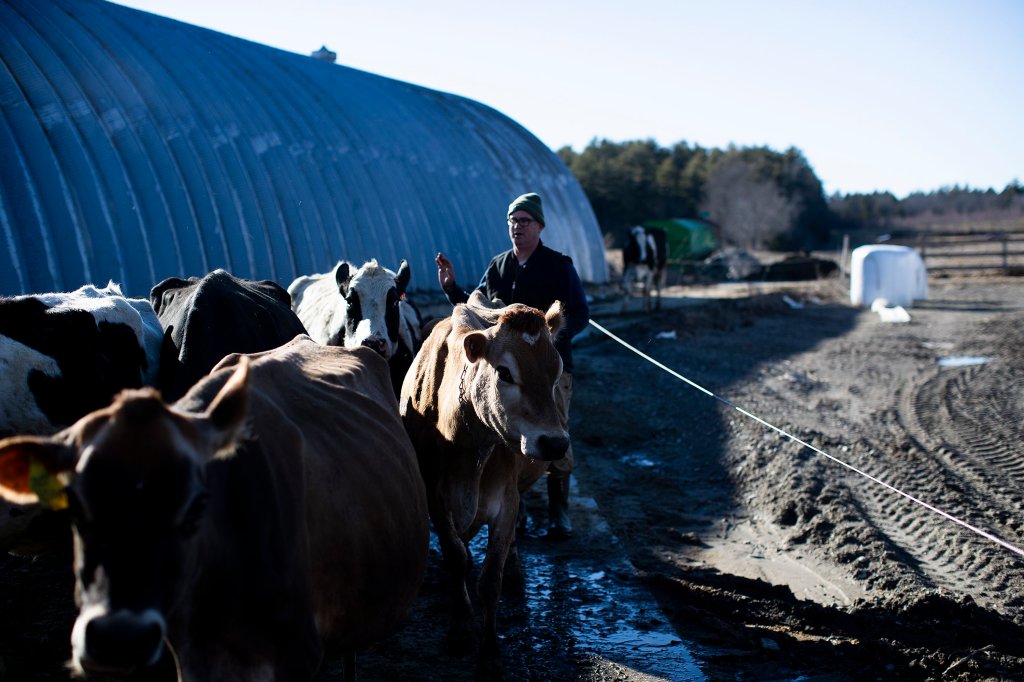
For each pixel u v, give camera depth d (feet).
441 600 17.07
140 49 42.47
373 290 21.35
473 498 14.14
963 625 16.25
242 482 8.05
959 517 22.18
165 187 36.37
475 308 15.55
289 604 8.27
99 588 6.59
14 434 12.74
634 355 48.70
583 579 18.31
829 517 22.39
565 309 18.29
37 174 31.68
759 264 124.06
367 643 10.55
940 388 39.42
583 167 253.65
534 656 14.82
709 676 14.30
